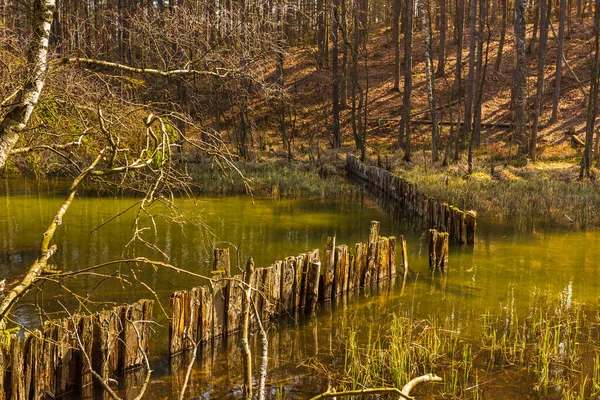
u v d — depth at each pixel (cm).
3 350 495
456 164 2289
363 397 538
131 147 485
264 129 3192
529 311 781
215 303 680
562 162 2317
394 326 685
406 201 1659
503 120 2972
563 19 2755
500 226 1377
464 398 536
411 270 1007
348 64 3838
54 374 538
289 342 679
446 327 720
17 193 1681
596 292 866
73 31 556
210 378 583
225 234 1242
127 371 590
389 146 2941
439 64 3525
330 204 1712
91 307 751
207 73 518
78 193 1706
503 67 3462
